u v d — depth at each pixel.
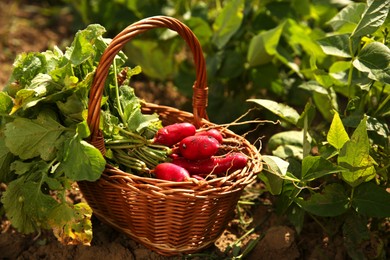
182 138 1.45
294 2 1.94
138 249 1.46
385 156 1.49
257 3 1.95
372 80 1.51
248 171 1.41
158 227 1.41
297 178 1.50
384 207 1.43
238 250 1.49
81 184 1.47
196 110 1.53
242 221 1.58
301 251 1.51
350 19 1.57
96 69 1.35
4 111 1.41
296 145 1.59
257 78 1.88
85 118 1.38
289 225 1.56
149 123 1.45
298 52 1.88
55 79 1.39
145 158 1.44
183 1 2.06
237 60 1.88
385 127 1.51
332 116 1.63
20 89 1.42
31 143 1.38
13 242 1.51
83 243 1.39
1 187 1.63
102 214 1.49
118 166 1.43
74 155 1.36
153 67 2.02
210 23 2.04
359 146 1.39
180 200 1.36
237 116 1.86
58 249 1.49
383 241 1.49
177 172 1.39
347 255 1.49
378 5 1.45
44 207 1.40
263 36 1.76
